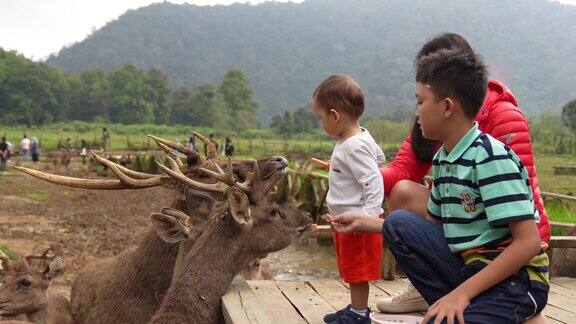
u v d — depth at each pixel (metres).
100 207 20.98
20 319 6.30
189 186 5.05
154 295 5.78
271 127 111.25
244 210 4.53
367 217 3.74
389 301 4.73
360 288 4.27
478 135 3.12
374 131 66.62
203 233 4.69
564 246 6.01
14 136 75.12
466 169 3.06
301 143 73.19
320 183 14.38
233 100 121.62
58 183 5.95
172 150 6.41
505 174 2.97
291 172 15.65
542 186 23.52
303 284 5.76
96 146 61.25
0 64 108.19
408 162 4.80
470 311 2.97
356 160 4.23
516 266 2.90
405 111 103.12
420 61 3.29
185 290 4.41
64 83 114.44
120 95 116.44
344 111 4.35
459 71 3.11
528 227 2.91
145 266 5.81
